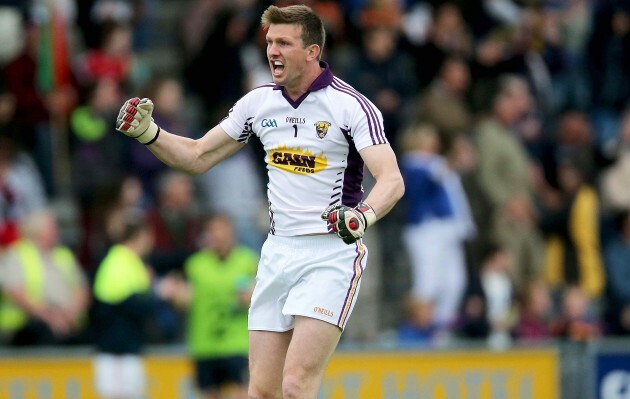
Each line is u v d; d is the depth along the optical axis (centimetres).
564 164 5175
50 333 4525
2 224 4575
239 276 4331
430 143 4866
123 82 5231
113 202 4572
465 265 4878
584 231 5056
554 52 5688
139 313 4216
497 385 4441
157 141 2458
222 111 5200
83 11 5456
